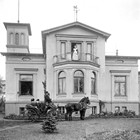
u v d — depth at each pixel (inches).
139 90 1453.0
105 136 441.4
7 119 814.5
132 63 1201.4
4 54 1114.7
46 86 1090.1
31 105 729.6
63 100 1018.7
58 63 1053.8
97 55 1130.0
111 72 1177.4
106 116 871.1
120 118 827.4
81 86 1030.4
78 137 442.3
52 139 427.8
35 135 465.7
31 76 1138.0
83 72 1031.0
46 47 1107.3
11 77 1119.0
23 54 1122.7
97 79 1094.4
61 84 1058.1
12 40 1459.2
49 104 735.7
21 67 1131.9
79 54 1100.5
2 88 2294.5
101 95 1108.5
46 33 1095.0
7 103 1099.3
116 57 1182.9
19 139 428.5
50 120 506.6
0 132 504.7
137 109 1175.6
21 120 764.0
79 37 1120.8
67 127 565.3
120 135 445.1
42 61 1146.0
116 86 1188.5
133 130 490.3
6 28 1477.6
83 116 764.6
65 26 1101.1
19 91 1117.1
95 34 1136.2
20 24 1464.1
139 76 1461.6
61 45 1115.3
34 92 1123.9
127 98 1176.8
